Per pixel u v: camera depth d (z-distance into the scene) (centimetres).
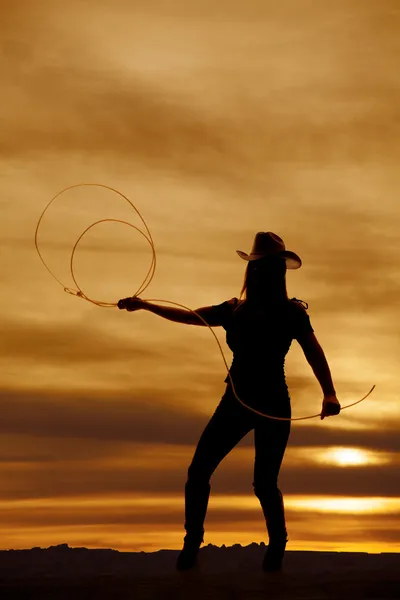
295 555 826
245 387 692
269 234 724
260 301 706
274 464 691
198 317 723
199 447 700
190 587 571
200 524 691
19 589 566
